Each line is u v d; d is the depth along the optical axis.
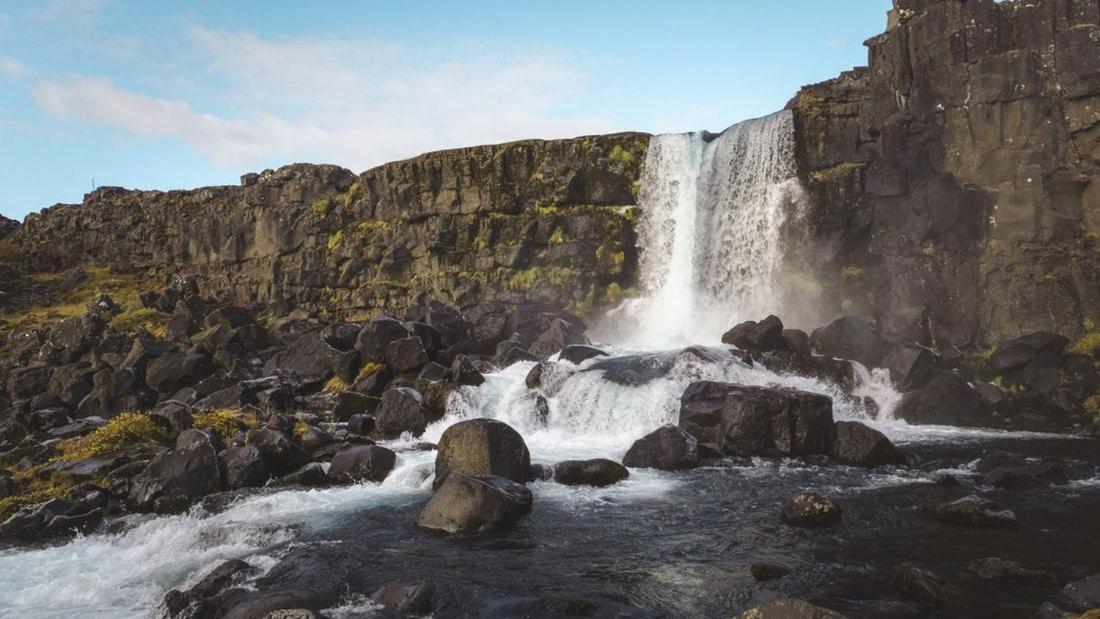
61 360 39.25
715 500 15.27
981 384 24.89
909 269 28.14
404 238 44.31
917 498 14.91
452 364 27.61
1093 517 13.41
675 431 18.50
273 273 49.06
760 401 18.73
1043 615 8.73
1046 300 25.50
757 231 34.47
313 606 10.22
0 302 52.66
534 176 40.97
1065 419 23.38
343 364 29.00
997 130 27.17
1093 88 25.61
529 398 23.78
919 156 29.03
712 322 35.41
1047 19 26.75
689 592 10.48
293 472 18.78
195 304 39.38
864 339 26.53
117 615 10.91
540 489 16.36
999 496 14.97
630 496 15.71
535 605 10.10
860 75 32.84
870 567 11.09
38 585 12.26
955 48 28.22
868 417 23.98
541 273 39.81
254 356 32.59
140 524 15.58
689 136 38.56
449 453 16.67
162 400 29.62
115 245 60.38
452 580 11.21
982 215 27.02
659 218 38.78
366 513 15.20
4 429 25.11
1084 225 25.64
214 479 17.48
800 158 33.53
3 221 71.25
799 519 13.51
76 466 18.53
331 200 48.28
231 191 54.75
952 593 9.93
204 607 10.48
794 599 8.40
